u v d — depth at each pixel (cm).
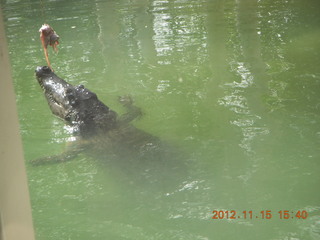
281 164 533
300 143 583
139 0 1541
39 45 1103
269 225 418
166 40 1088
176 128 657
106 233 421
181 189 492
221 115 686
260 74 847
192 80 839
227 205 457
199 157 562
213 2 1456
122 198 485
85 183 525
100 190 507
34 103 788
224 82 818
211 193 481
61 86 742
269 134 613
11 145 172
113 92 809
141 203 471
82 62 973
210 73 867
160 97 775
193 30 1157
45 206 479
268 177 507
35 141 650
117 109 744
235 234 409
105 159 581
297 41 1032
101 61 973
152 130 658
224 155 564
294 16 1239
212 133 631
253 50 988
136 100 769
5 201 167
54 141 650
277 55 947
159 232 417
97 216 453
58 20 1339
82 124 690
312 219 425
